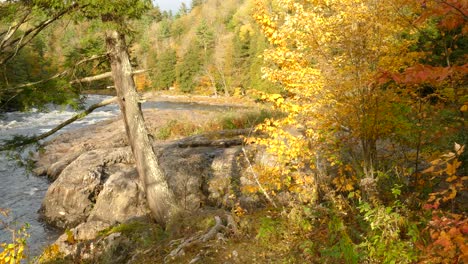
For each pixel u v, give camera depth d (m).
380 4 5.32
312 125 6.69
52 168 17.11
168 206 9.22
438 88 5.91
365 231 5.05
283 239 5.60
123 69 9.01
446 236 2.93
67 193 12.73
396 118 5.61
